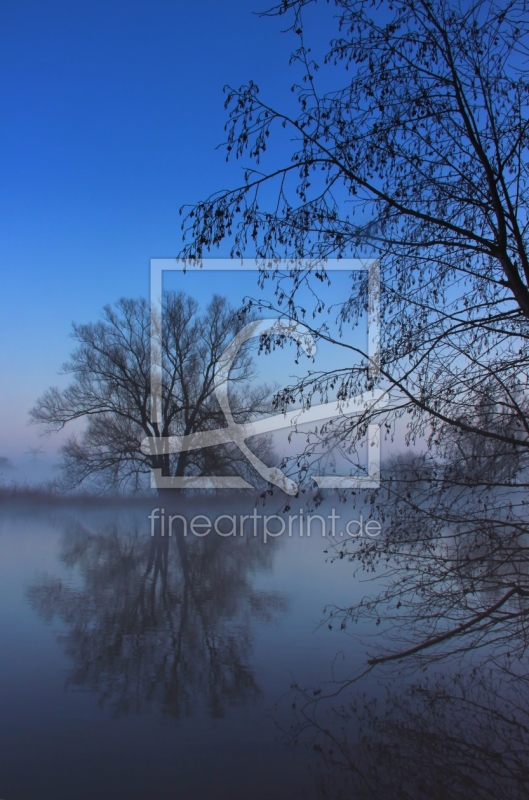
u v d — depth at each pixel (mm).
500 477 7051
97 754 5141
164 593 11648
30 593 11617
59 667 7289
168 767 4910
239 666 7332
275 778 4781
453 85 6551
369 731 5598
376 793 4605
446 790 4605
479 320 6789
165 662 7480
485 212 6762
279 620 9445
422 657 7492
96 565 15320
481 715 5914
